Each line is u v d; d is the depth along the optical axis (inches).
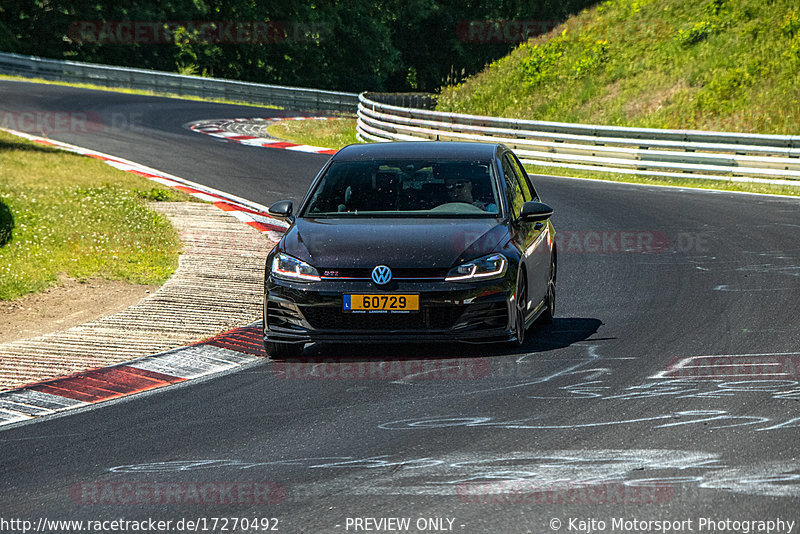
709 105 3939.5
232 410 916.0
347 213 1176.2
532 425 828.6
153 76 5836.6
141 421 892.0
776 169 2967.5
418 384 979.9
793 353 1064.8
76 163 2837.1
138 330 1254.9
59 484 727.1
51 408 946.7
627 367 1023.0
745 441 765.3
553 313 1321.4
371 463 743.7
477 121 3663.9
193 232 1975.9
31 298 1471.5
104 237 1872.5
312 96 5964.6
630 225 2160.4
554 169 3422.7
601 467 714.2
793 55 3986.2
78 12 6761.8
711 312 1296.8
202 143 3722.9
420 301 1046.4
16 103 4414.4
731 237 1974.7
